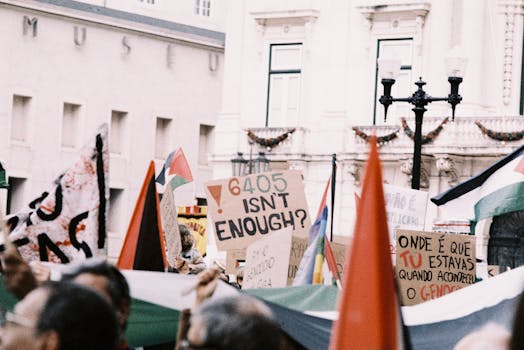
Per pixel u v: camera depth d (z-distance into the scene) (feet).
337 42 138.62
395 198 59.67
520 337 19.76
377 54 136.98
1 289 33.01
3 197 169.89
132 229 36.94
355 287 21.04
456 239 47.73
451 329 35.12
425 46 134.10
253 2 142.92
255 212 52.49
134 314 33.47
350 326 20.98
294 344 32.58
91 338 18.10
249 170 125.90
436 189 131.54
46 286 18.61
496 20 133.28
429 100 82.02
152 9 190.39
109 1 186.09
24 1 170.09
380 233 21.09
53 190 35.29
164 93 185.16
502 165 58.34
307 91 140.05
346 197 136.56
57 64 174.29
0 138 169.37
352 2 137.90
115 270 23.00
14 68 170.40
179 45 186.39
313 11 139.03
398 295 21.18
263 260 43.50
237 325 17.29
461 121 130.00
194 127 188.65
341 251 53.78
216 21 198.18
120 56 180.14
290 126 139.44
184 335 25.41
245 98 143.54
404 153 131.54
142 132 183.11
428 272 47.47
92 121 177.99
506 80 132.98
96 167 35.35
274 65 142.41
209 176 191.21
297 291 37.19
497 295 35.09
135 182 182.70
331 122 138.00
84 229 35.32
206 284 25.57
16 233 35.12
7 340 18.25
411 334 35.27
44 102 173.47
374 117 136.98
